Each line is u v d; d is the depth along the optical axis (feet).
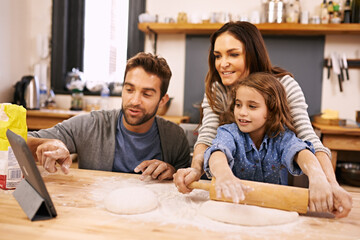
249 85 3.27
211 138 3.95
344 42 9.09
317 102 9.31
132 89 3.75
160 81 3.83
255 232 2.23
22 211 2.44
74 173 3.67
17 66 10.21
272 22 8.57
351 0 8.72
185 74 9.91
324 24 8.34
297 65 9.32
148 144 4.33
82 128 4.32
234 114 3.46
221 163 2.82
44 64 10.68
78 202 2.71
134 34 10.12
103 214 2.46
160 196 2.97
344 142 7.18
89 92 10.49
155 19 9.39
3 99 9.55
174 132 4.53
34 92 9.24
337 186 2.66
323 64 9.20
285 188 2.61
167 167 3.62
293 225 2.38
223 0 9.67
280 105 3.34
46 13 10.62
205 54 9.77
